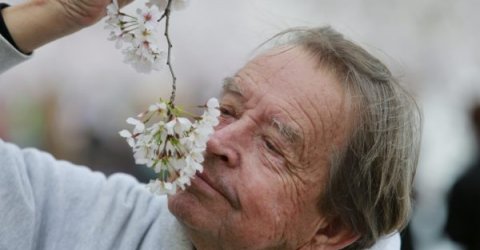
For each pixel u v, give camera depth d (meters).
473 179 8.71
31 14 3.04
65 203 3.39
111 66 13.77
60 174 3.46
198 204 3.04
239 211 3.04
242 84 3.15
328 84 3.16
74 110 11.56
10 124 11.21
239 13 14.14
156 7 2.79
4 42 3.03
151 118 2.91
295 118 3.10
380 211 3.31
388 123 3.25
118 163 10.48
